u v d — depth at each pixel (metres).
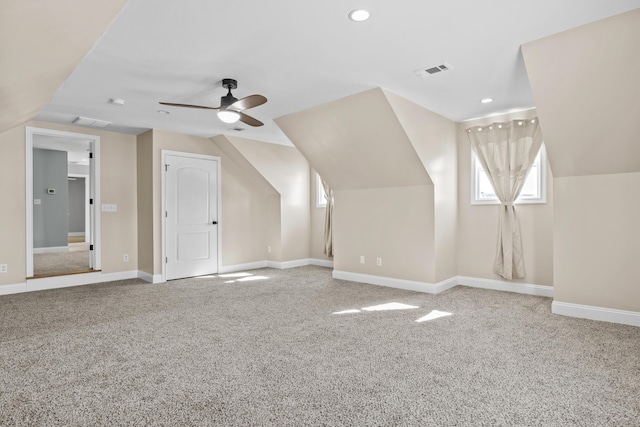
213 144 6.25
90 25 1.85
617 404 2.03
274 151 6.64
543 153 4.55
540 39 2.78
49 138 6.90
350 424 1.85
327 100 4.19
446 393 2.16
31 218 4.84
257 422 1.87
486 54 3.03
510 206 4.71
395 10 2.37
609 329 3.26
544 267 4.55
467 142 5.18
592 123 3.16
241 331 3.25
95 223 5.47
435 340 3.02
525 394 2.15
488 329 3.29
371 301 4.29
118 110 4.49
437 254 4.75
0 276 4.61
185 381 2.31
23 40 1.78
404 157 4.51
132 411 1.97
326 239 6.82
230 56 3.03
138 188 5.85
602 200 3.52
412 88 3.81
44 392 2.17
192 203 5.94
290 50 2.94
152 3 2.25
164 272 5.55
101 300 4.36
